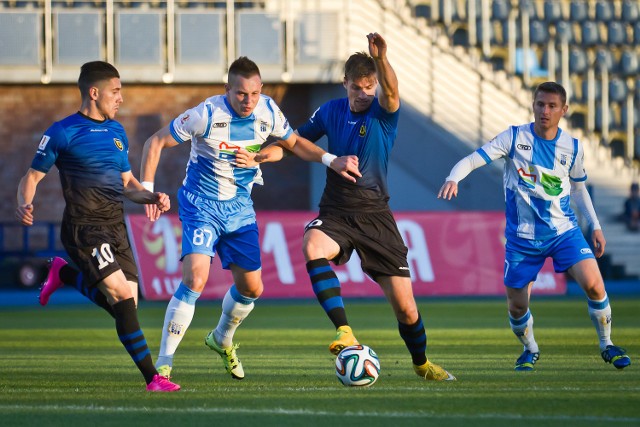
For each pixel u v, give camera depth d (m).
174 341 21.53
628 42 80.69
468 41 78.81
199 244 21.62
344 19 73.50
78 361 27.25
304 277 57.75
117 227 21.00
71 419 15.98
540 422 15.59
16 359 27.88
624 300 55.97
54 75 71.19
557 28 79.31
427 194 73.19
